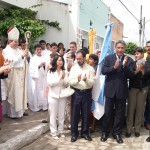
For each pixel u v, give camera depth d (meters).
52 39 13.28
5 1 10.43
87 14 16.70
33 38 11.00
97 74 6.13
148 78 6.11
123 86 5.77
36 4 12.86
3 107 6.84
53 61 5.75
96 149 5.42
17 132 5.68
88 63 6.51
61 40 13.39
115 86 5.75
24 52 6.70
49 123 6.36
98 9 19.80
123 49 5.75
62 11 13.31
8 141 5.11
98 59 6.42
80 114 6.22
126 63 5.66
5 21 10.27
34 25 10.76
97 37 20.06
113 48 6.56
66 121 6.50
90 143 5.72
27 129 5.89
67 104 6.40
